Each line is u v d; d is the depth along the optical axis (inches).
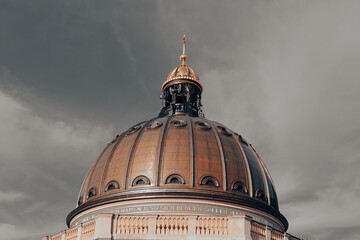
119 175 2390.5
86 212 2405.3
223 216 2020.2
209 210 2234.3
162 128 2536.9
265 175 2559.1
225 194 2285.9
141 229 1940.2
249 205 2317.9
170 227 1939.0
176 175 2315.5
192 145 2412.6
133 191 2298.2
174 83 3034.0
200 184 2299.5
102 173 2470.5
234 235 1891.0
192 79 3048.7
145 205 2256.4
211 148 2436.0
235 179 2372.0
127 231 1939.0
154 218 1948.8
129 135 2618.1
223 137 2559.1
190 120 2632.9
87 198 2470.5
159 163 2354.8
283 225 2544.3
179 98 3065.9
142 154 2412.6
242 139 2672.2
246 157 2507.4
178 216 1951.3
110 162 2495.1
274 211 2421.3
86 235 2017.7
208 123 2662.4
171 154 2381.9
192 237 1905.8
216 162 2383.1
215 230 1921.8
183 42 3272.6
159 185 2297.0
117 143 2610.7
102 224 1940.2
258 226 1966.0
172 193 2241.6
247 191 2383.1
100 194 2407.7
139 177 2340.1
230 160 2426.2
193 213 2213.3
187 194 2239.2
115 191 2348.7
